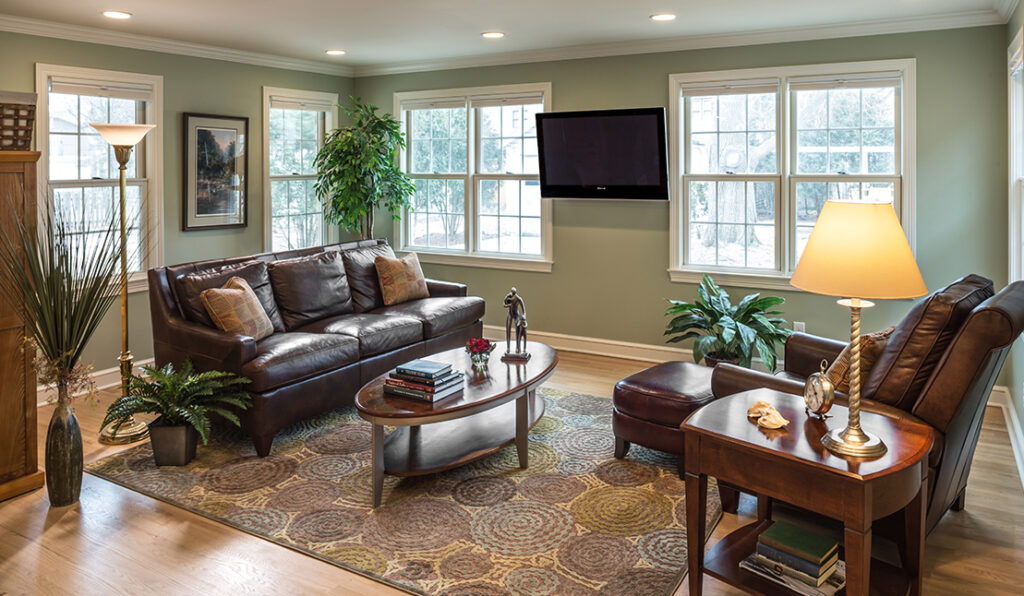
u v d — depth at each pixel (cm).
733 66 493
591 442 381
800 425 220
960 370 229
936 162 442
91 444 380
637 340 555
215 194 544
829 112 474
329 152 581
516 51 556
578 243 570
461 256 621
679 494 318
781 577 217
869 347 267
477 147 609
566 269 577
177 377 354
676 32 479
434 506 308
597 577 252
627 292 554
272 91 580
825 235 202
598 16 430
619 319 561
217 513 301
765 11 418
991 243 433
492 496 317
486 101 590
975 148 431
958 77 431
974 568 256
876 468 189
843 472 187
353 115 642
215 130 538
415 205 647
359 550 271
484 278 616
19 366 318
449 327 495
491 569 257
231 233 562
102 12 410
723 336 445
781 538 220
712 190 518
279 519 296
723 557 231
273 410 361
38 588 246
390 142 630
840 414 230
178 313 405
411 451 336
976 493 318
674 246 529
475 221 616
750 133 501
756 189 502
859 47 455
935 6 407
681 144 519
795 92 482
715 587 247
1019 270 387
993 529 285
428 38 498
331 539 279
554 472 343
